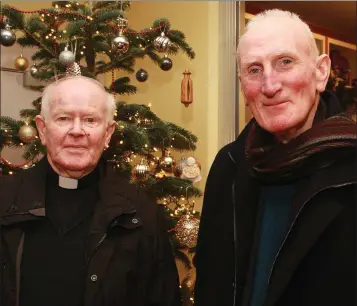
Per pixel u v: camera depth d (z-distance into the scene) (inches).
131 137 81.4
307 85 42.8
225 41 120.6
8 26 78.7
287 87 42.2
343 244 41.0
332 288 41.1
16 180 53.9
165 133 86.3
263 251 46.8
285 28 42.4
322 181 41.7
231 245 50.9
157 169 94.8
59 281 49.7
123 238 52.1
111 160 87.1
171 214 93.1
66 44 79.3
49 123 50.9
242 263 48.4
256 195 49.2
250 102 44.7
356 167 41.5
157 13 137.7
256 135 49.5
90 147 51.2
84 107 50.3
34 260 50.1
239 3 119.0
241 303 47.8
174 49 90.8
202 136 127.7
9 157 124.3
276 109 42.7
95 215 51.8
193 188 90.7
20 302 48.7
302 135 43.5
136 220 52.7
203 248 54.9
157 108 139.2
